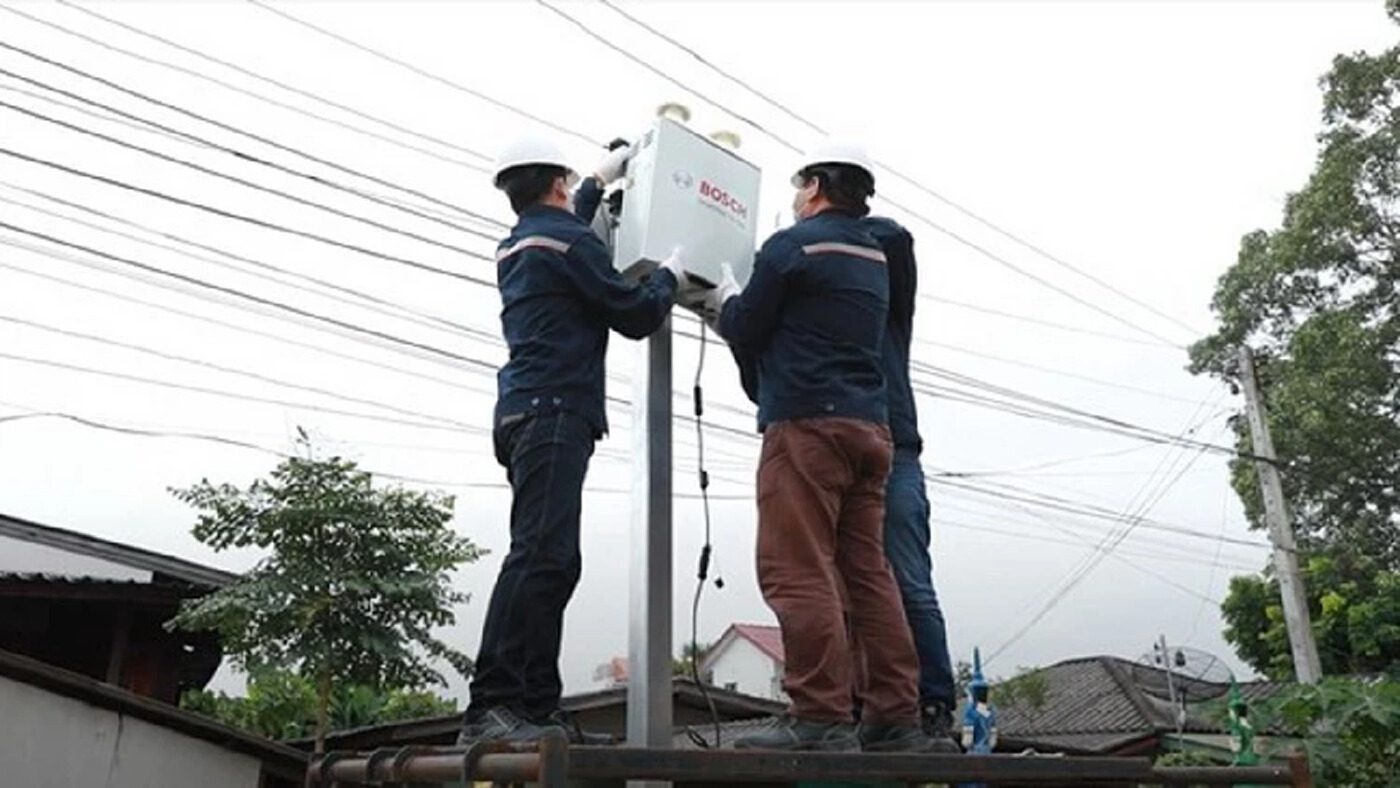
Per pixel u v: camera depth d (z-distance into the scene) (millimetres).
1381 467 14383
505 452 2795
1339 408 14109
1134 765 2867
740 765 2072
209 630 9578
